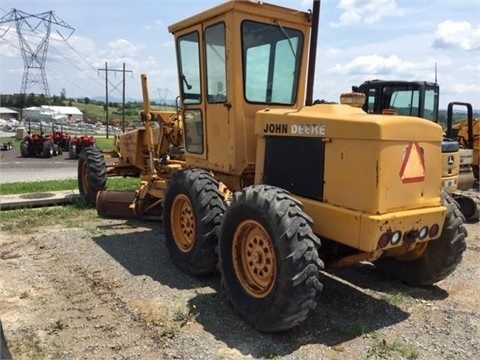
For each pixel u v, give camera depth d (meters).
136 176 9.23
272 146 4.41
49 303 4.25
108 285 4.67
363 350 3.47
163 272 5.05
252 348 3.48
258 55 4.88
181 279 4.84
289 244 3.41
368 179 3.51
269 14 4.84
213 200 4.62
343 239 3.67
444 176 7.58
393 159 3.52
